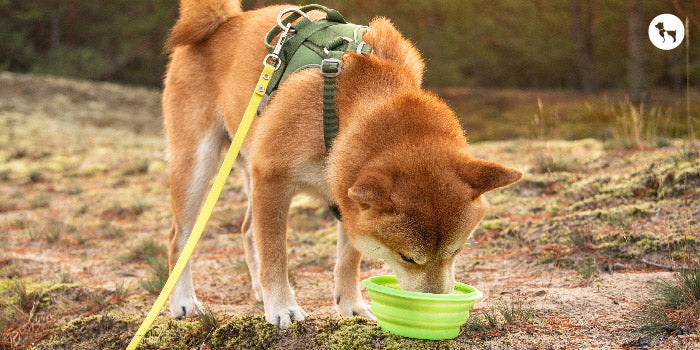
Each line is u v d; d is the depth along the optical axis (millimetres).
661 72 25703
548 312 2963
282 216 3012
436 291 2568
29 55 28578
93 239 6031
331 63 2881
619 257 3816
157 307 2633
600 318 2828
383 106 2746
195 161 3629
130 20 28562
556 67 33375
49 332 3371
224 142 3793
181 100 3707
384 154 2588
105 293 3965
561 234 4297
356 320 2861
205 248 5426
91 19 31500
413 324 2570
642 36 16422
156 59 29391
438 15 26234
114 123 16375
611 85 34000
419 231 2449
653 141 6691
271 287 2986
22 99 17328
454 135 2760
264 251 3000
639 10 16406
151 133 15711
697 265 3254
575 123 13758
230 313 3504
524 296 3270
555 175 5793
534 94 24750
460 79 26984
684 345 2410
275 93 3115
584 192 5180
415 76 3174
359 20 21266
